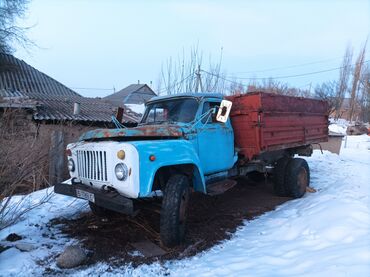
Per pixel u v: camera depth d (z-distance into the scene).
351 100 45.19
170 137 4.93
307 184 7.48
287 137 6.82
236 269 3.71
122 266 3.91
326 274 3.14
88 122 13.62
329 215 4.79
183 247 4.39
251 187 8.32
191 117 5.47
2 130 4.56
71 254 3.89
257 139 5.84
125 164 4.12
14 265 3.82
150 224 5.19
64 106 15.27
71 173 4.99
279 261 3.78
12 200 5.51
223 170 5.88
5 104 5.67
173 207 4.33
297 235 4.55
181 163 4.54
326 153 15.12
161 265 3.94
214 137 5.58
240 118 6.07
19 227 4.93
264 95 5.91
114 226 5.15
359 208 4.88
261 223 5.38
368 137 29.00
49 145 5.55
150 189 4.15
